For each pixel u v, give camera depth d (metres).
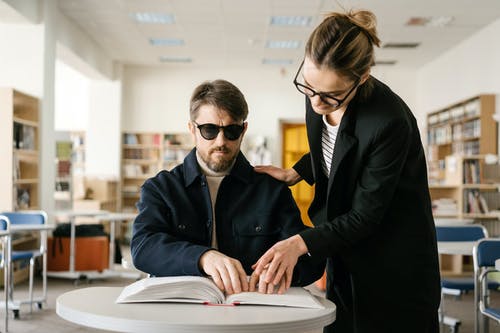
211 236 1.64
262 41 9.87
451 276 6.69
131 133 12.10
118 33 9.45
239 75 12.28
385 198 1.45
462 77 9.65
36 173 7.16
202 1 7.66
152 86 12.24
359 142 1.49
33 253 5.09
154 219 1.61
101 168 11.80
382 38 9.42
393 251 1.53
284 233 1.67
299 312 1.20
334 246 1.42
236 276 1.34
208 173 1.70
